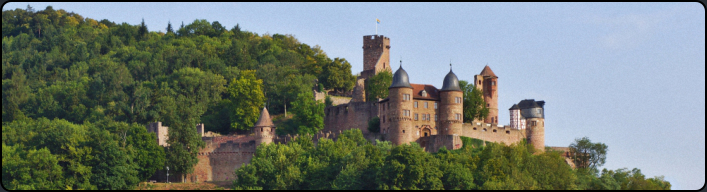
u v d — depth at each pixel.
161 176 176.12
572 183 159.50
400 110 180.50
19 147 180.25
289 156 166.25
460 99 185.62
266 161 163.25
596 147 187.38
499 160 161.38
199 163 177.88
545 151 182.25
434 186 151.38
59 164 168.75
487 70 199.75
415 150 158.88
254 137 183.25
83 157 167.25
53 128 186.50
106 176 163.62
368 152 164.75
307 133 188.00
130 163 169.00
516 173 157.25
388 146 169.75
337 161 165.25
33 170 162.50
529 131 193.00
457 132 183.38
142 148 174.00
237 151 178.62
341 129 199.75
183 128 177.12
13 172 164.62
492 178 156.88
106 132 175.38
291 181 159.50
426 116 184.25
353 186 153.88
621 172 174.38
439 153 169.50
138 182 168.12
